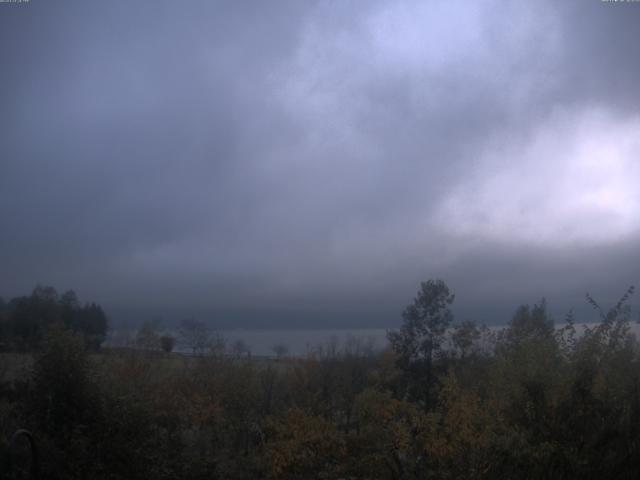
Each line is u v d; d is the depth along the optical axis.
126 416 10.05
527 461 7.44
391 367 14.15
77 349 10.40
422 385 14.25
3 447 8.05
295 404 13.02
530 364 8.34
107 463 9.30
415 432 10.14
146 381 14.03
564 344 8.99
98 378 10.63
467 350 14.23
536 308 12.77
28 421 9.48
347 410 13.78
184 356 19.02
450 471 8.97
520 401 8.09
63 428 9.51
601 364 8.55
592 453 7.39
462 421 9.46
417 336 14.80
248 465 11.49
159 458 9.94
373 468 10.35
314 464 11.15
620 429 7.51
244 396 13.98
